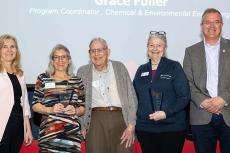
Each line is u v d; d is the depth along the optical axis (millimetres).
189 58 4164
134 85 4125
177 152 3928
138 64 4793
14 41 4066
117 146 4043
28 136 4188
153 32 4117
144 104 3988
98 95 4062
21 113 4070
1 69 4012
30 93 4770
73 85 3959
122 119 4062
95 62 4004
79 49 4785
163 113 3871
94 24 4777
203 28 4043
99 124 4043
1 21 4738
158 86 3953
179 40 4777
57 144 3863
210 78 4059
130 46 4789
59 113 3887
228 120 3998
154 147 3965
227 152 4043
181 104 3893
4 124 3928
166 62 4020
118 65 4141
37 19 4762
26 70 4770
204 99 4004
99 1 4773
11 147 3992
